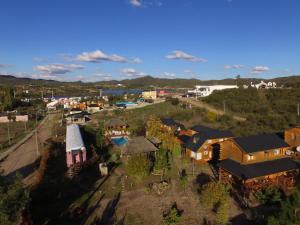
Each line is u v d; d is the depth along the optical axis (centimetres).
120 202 3194
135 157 3919
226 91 12050
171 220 2655
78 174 4091
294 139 4581
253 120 7425
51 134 7450
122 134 6731
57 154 5094
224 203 2809
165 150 4575
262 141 3788
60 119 9925
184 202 3153
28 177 4109
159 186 3531
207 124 7719
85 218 2842
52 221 2780
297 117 7125
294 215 2189
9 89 16150
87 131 6944
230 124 7412
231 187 3384
